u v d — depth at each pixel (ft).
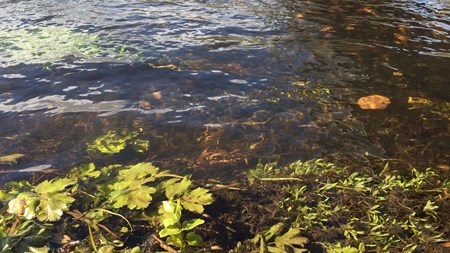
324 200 3.11
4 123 3.92
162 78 4.76
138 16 6.70
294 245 2.80
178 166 3.50
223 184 3.32
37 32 5.89
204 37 5.92
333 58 5.32
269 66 5.10
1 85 4.49
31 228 2.79
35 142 3.71
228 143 3.78
